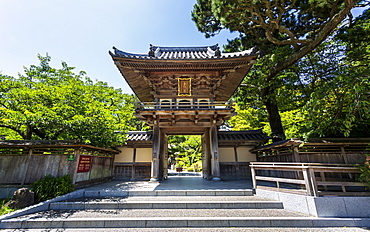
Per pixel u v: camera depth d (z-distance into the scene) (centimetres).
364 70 559
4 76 962
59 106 943
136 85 1162
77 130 902
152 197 665
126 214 520
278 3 910
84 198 664
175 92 1074
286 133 1354
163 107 1046
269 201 593
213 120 1016
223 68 1002
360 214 489
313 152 739
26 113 806
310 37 1031
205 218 477
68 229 455
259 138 1230
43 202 583
